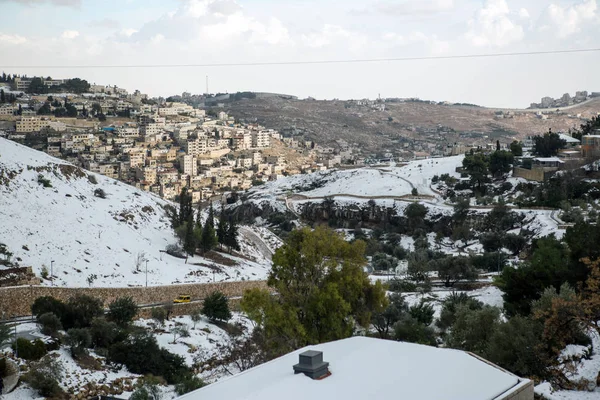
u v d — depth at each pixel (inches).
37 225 4461.1
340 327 2183.8
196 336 3526.1
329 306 2187.5
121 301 3462.1
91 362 2785.4
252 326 3973.9
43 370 2411.4
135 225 5506.9
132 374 2795.3
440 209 7800.2
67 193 5319.9
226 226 5999.0
